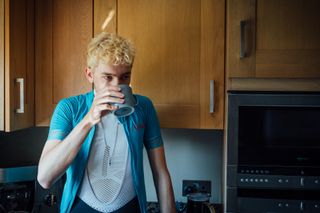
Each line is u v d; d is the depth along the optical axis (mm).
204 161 1890
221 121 1486
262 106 1345
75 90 1554
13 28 1374
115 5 1513
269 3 1375
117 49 1106
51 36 1548
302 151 1357
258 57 1386
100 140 1239
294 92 1352
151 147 1379
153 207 1795
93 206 1225
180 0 1482
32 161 1857
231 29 1392
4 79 1362
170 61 1497
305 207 1335
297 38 1373
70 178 1231
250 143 1371
